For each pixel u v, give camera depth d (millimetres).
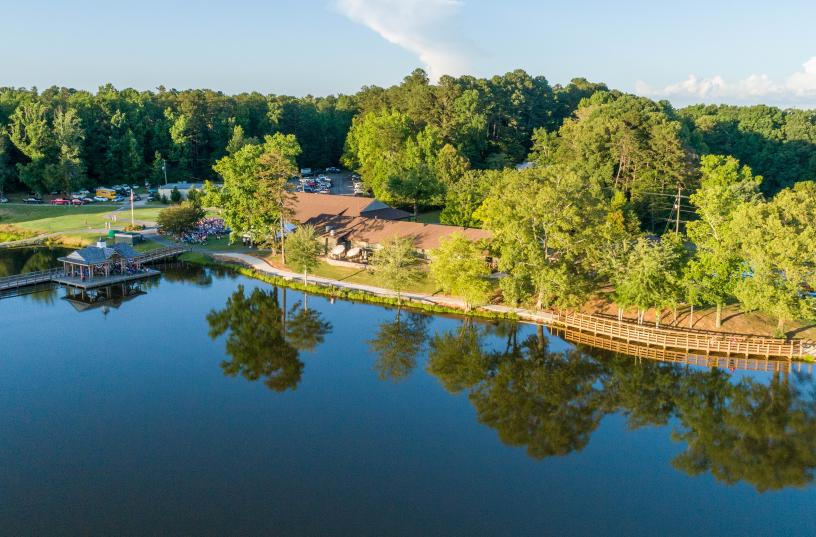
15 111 145250
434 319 71500
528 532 34344
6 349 60312
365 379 55250
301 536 33344
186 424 45906
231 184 95875
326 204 107812
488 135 174375
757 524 35812
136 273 88500
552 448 44125
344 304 76688
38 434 43875
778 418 49625
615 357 61406
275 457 41531
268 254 99438
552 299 73562
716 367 59062
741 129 166000
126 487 37656
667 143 108125
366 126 154625
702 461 42844
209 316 72062
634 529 35000
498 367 59062
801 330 64125
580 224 68062
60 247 104312
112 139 156250
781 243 56844
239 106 192500
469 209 102562
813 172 151750
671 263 63688
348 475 39594
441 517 35438
